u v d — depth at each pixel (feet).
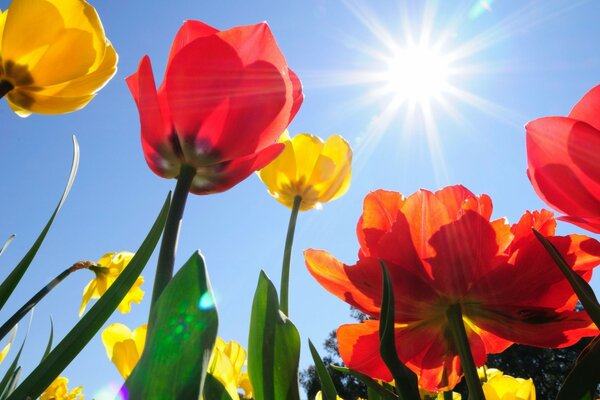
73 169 0.96
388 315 0.58
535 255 0.70
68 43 1.19
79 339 0.66
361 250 0.87
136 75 0.78
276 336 0.65
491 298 0.73
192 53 0.71
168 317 0.38
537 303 0.72
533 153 0.68
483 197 0.81
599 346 0.52
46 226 0.91
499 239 0.73
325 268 0.81
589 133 0.63
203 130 0.71
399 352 0.82
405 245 0.73
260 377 0.64
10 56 1.16
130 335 1.08
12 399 0.61
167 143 0.71
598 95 0.67
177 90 0.71
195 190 0.75
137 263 0.70
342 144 2.15
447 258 0.72
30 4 1.17
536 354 13.76
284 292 1.25
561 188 0.67
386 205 0.83
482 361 0.89
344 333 0.84
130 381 0.37
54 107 1.23
